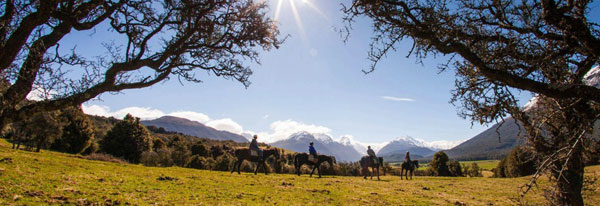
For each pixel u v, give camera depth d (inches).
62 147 2314.2
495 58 212.5
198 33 339.0
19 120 208.2
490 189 768.3
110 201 345.4
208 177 696.4
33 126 1729.8
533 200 413.7
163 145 3105.3
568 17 185.9
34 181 402.6
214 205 381.4
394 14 225.3
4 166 486.9
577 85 184.2
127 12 299.0
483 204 518.0
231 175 820.6
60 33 230.4
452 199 569.6
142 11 301.9
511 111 255.3
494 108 250.2
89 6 250.5
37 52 207.2
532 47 204.4
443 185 856.9
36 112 214.4
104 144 2345.0
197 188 511.2
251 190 535.5
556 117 249.0
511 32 210.4
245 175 859.4
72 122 2311.8
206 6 326.3
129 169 746.2
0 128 198.8
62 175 485.4
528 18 199.5
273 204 418.9
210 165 2182.6
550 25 196.2
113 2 268.8
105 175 550.6
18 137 1793.8
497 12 208.7
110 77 249.4
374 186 729.6
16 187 350.0
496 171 1828.2
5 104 192.9
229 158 2127.2
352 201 486.6
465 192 690.2
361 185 738.2
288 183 663.1
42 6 197.8
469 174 2544.3
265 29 351.9
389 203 487.2
